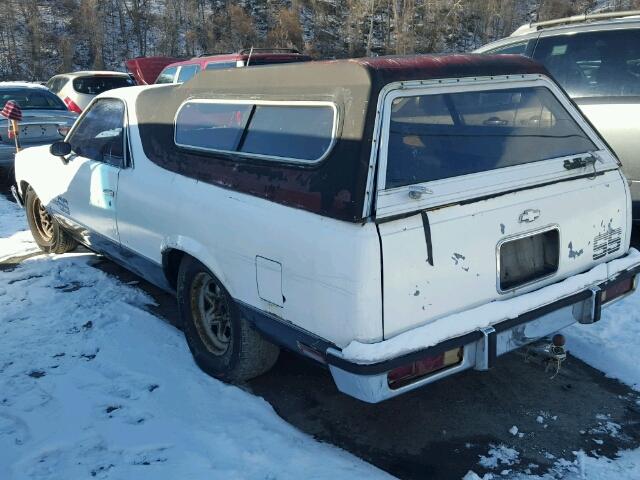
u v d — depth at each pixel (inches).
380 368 98.4
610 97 219.9
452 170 111.7
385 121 104.8
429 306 105.3
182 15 1465.3
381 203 100.5
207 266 133.7
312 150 111.4
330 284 103.2
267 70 127.4
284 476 109.8
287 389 142.3
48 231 240.2
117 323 173.6
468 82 118.4
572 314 124.7
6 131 348.5
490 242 111.3
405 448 121.3
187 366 150.3
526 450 119.6
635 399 135.9
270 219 115.0
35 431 125.8
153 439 122.0
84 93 563.5
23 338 165.9
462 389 140.9
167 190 146.6
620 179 134.2
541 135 127.5
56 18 1453.0
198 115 143.7
